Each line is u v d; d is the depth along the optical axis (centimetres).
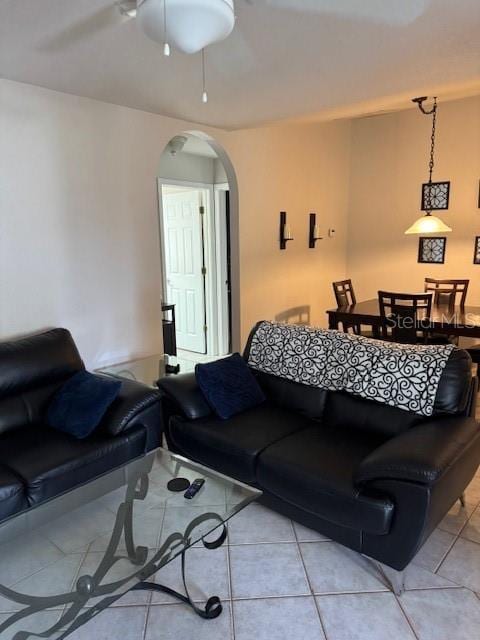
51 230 307
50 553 177
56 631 144
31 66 247
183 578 188
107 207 336
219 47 221
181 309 598
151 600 192
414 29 205
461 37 213
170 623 181
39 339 285
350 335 283
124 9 182
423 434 207
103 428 255
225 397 275
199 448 259
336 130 563
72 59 236
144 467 226
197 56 233
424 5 182
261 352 308
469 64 251
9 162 281
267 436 246
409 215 564
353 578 202
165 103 323
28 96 283
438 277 553
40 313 308
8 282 290
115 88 287
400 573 193
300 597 193
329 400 270
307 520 219
